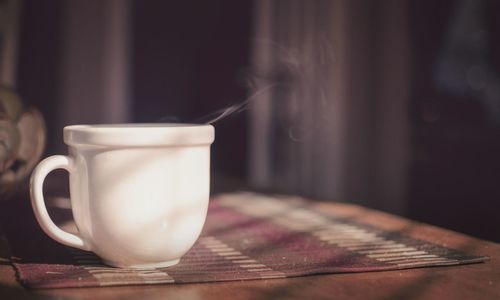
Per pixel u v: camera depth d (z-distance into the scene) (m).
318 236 0.77
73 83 3.09
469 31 2.77
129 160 0.57
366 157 3.15
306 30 3.10
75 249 0.68
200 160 0.60
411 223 0.87
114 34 3.14
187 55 3.10
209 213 0.95
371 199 3.14
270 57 3.05
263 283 0.56
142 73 3.18
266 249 0.69
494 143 2.61
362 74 3.15
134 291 0.53
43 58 3.00
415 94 2.97
